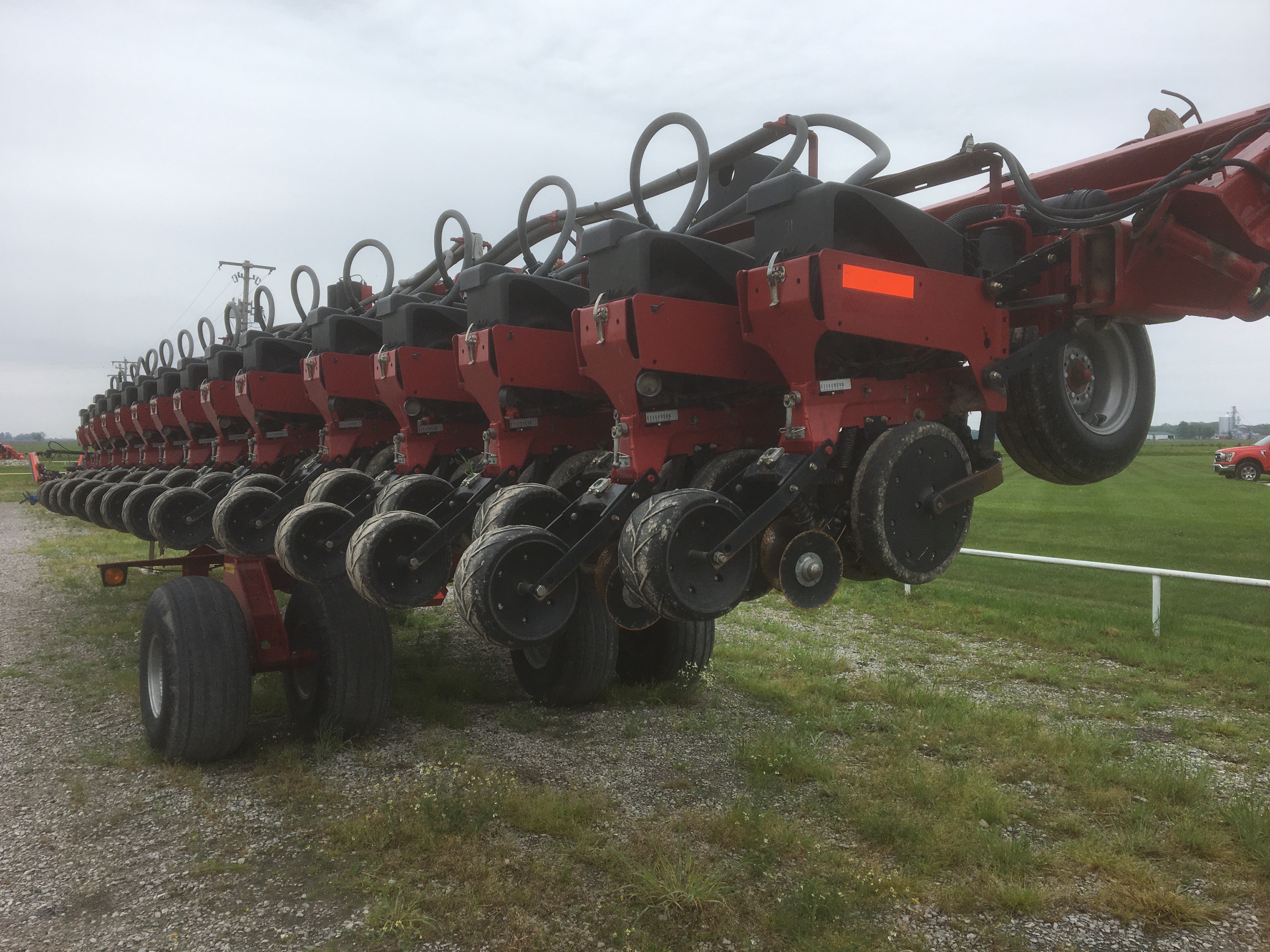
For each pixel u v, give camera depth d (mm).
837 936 3039
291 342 7133
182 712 4457
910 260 3549
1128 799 4145
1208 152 3264
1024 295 3965
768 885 3404
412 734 5176
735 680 6324
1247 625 8352
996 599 9430
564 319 4641
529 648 3826
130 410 11391
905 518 3520
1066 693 6172
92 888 3385
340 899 3309
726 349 3652
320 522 4902
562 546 3545
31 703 5848
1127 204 3350
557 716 5582
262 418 7129
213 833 3855
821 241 3180
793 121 3869
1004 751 4824
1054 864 3555
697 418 3867
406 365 5164
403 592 4168
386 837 3721
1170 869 3551
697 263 3674
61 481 12633
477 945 3010
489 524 4055
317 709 4906
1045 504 21734
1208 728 5328
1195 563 11969
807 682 6238
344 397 6051
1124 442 4164
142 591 10305
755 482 3568
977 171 4043
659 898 3266
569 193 4559
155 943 3008
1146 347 4309
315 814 4027
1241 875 3480
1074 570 11781
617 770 4633
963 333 3555
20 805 4168
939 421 3877
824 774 4410
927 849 3633
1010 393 3926
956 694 5906
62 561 13117
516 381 4363
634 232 3566
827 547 3363
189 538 7301
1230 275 3760
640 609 3742
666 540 3107
